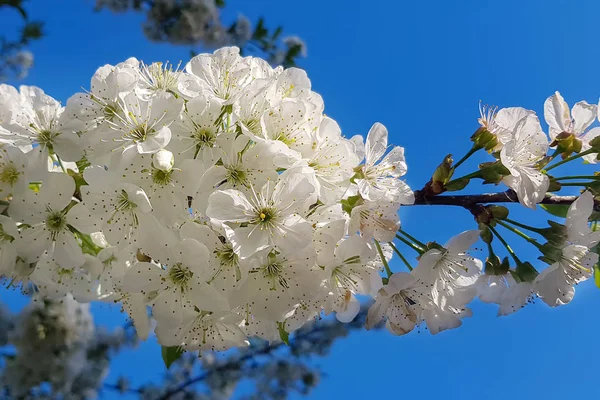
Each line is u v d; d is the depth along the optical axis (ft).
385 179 0.59
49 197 0.54
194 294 0.52
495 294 0.63
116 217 0.53
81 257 0.56
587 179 0.60
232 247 0.51
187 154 0.53
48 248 0.57
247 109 0.54
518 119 0.61
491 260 0.61
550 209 0.66
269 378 1.53
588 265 0.61
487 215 0.60
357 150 0.61
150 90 0.59
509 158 0.57
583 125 0.65
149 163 0.52
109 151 0.53
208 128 0.53
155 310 0.53
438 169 0.59
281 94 0.57
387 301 0.59
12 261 0.55
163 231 0.51
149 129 0.53
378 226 0.55
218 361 1.55
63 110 0.59
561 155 0.64
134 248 0.56
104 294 0.64
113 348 1.36
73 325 1.17
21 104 0.59
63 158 0.56
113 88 0.56
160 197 0.52
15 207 0.54
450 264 0.61
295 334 1.52
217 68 0.59
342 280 0.57
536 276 0.61
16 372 1.16
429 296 0.59
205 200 0.51
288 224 0.51
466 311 0.62
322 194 0.54
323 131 0.55
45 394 1.22
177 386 1.52
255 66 0.59
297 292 0.53
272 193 0.51
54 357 1.16
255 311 0.53
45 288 0.63
